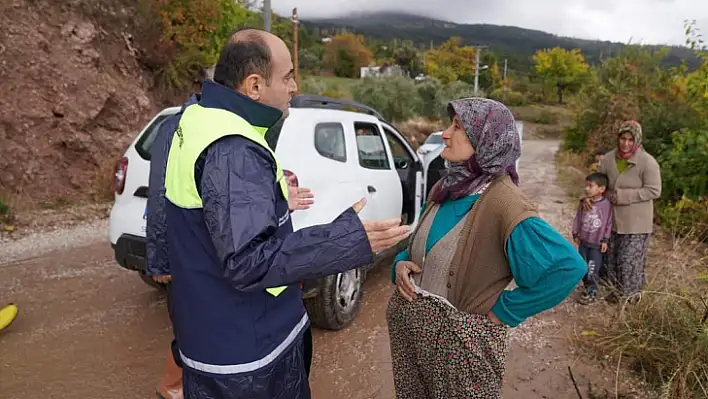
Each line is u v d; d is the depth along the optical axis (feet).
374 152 14.58
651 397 10.08
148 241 7.61
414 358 7.02
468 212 6.27
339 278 12.51
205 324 5.21
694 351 9.86
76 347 11.58
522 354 11.89
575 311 14.40
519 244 5.81
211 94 5.24
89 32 29.60
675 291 12.25
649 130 33.63
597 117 57.88
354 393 10.18
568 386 10.57
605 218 14.35
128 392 9.93
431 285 6.54
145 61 33.83
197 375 5.40
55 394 9.75
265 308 5.34
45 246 18.84
